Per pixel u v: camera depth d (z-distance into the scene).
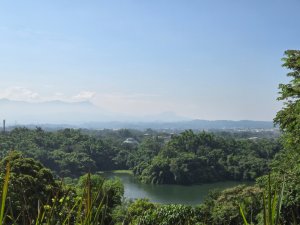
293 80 14.90
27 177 15.70
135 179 91.81
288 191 9.99
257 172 91.06
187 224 2.81
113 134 194.38
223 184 86.75
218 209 19.53
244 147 103.44
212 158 94.44
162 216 14.84
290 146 15.02
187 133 103.75
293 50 15.13
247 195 21.33
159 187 81.31
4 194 1.52
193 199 65.12
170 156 94.75
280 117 15.22
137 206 22.81
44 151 82.81
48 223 1.99
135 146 131.50
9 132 95.50
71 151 96.06
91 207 1.97
